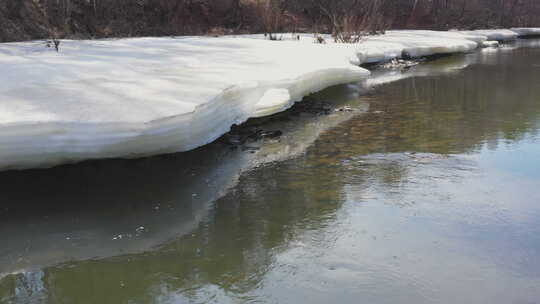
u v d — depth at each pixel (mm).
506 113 7574
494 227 3877
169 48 9195
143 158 5051
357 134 6383
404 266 3330
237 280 3174
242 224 3912
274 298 2988
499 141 6070
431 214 4090
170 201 4301
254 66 7379
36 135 3838
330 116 7332
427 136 6293
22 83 5113
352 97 8820
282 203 4293
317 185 4691
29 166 4270
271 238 3695
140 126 4086
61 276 3221
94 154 4184
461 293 3045
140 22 15109
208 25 16984
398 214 4086
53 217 3953
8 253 3449
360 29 14875
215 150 5562
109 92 4961
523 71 12016
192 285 3123
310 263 3367
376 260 3402
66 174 4688
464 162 5324
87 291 3057
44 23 12047
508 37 23062
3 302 2951
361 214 4090
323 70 7770
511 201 4336
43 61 6730
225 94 5406
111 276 3225
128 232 3779
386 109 7832
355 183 4734
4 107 4160
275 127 6660
